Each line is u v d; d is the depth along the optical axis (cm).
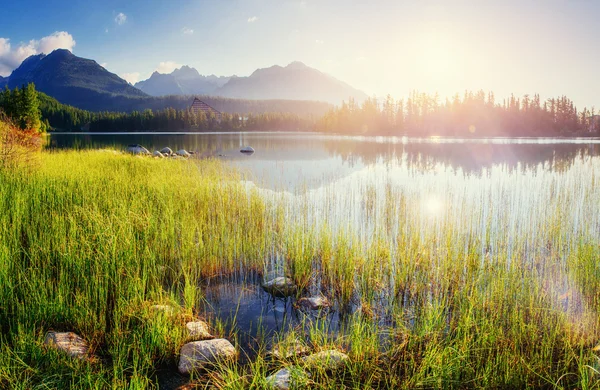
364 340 445
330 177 1812
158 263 682
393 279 658
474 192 1412
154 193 1020
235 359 428
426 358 409
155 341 432
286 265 711
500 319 508
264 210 1014
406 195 1303
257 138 6475
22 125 4650
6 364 365
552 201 1154
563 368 414
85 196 913
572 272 636
